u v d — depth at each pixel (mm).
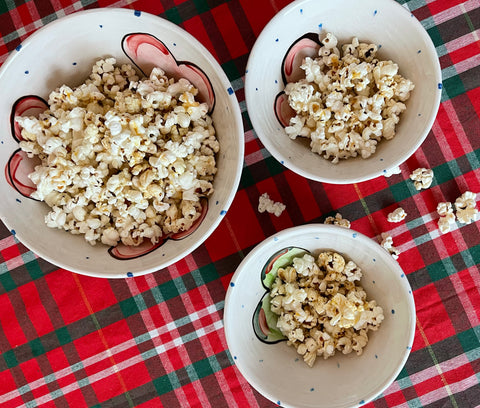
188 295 558
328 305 499
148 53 484
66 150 475
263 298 521
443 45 535
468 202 534
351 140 482
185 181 468
